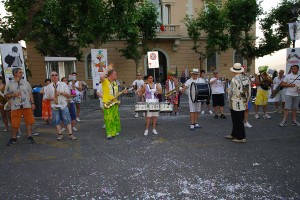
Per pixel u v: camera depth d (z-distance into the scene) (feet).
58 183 13.46
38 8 32.68
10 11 48.52
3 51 29.09
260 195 11.61
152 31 65.26
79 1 42.19
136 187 12.77
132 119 32.42
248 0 67.46
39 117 34.01
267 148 18.71
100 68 38.91
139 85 35.55
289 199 11.18
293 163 15.55
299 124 26.27
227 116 32.99
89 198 11.75
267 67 29.40
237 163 15.74
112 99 22.45
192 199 11.44
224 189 12.32
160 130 25.50
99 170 15.15
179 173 14.39
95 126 28.55
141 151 18.65
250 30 78.79
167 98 26.99
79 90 31.73
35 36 58.80
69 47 60.85
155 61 32.68
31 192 12.48
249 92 20.10
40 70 71.00
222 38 68.44
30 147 20.53
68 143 21.44
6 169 15.72
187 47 78.89
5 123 27.04
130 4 44.65
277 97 33.91
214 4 72.84
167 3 76.23
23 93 21.24
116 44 73.51
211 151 18.28
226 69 82.43
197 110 25.23
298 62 30.96
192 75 25.50
